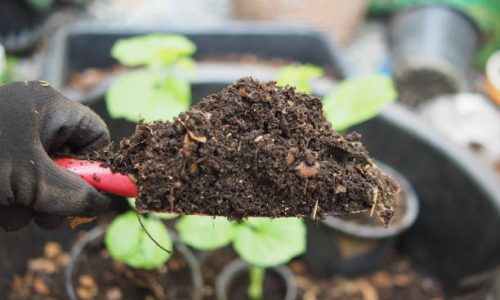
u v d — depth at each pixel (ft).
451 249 2.53
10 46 4.02
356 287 2.56
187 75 2.58
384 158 2.60
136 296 2.31
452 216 2.50
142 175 1.65
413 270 2.65
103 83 2.48
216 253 2.54
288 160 1.67
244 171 1.67
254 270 2.32
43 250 2.43
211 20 4.64
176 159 1.65
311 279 2.57
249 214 1.68
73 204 1.70
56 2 4.35
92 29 3.38
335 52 3.47
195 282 2.30
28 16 4.06
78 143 1.81
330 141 1.71
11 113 1.72
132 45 2.39
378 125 2.54
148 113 2.15
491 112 3.29
